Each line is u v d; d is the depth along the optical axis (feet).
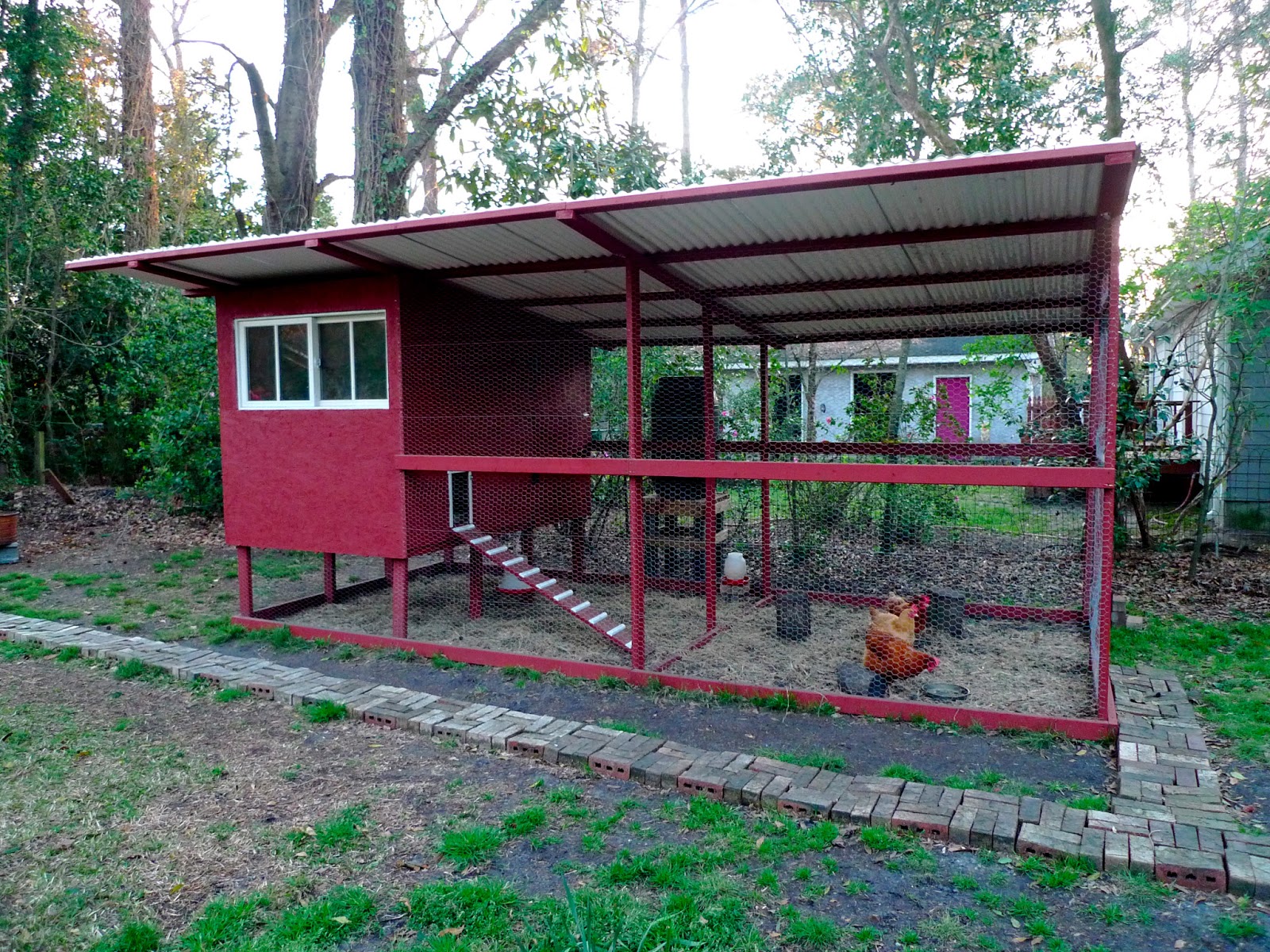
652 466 18.52
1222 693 17.80
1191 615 24.30
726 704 17.71
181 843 11.70
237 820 12.43
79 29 55.11
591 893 10.04
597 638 23.06
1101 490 16.26
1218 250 29.35
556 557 34.68
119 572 32.45
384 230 17.08
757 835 11.73
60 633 23.03
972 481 15.62
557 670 19.92
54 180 49.67
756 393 37.14
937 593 23.54
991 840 11.37
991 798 12.51
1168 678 18.66
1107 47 30.81
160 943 9.39
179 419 39.45
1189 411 35.14
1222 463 31.60
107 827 12.23
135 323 54.60
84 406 58.23
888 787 12.91
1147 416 30.81
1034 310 22.99
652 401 27.55
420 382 21.94
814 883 10.50
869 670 18.38
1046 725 15.78
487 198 39.06
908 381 49.01
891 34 36.17
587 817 12.37
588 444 29.71
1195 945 9.28
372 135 38.65
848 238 16.72
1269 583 27.09
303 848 11.55
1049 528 30.12
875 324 26.30
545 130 38.22
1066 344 32.01
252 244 18.52
